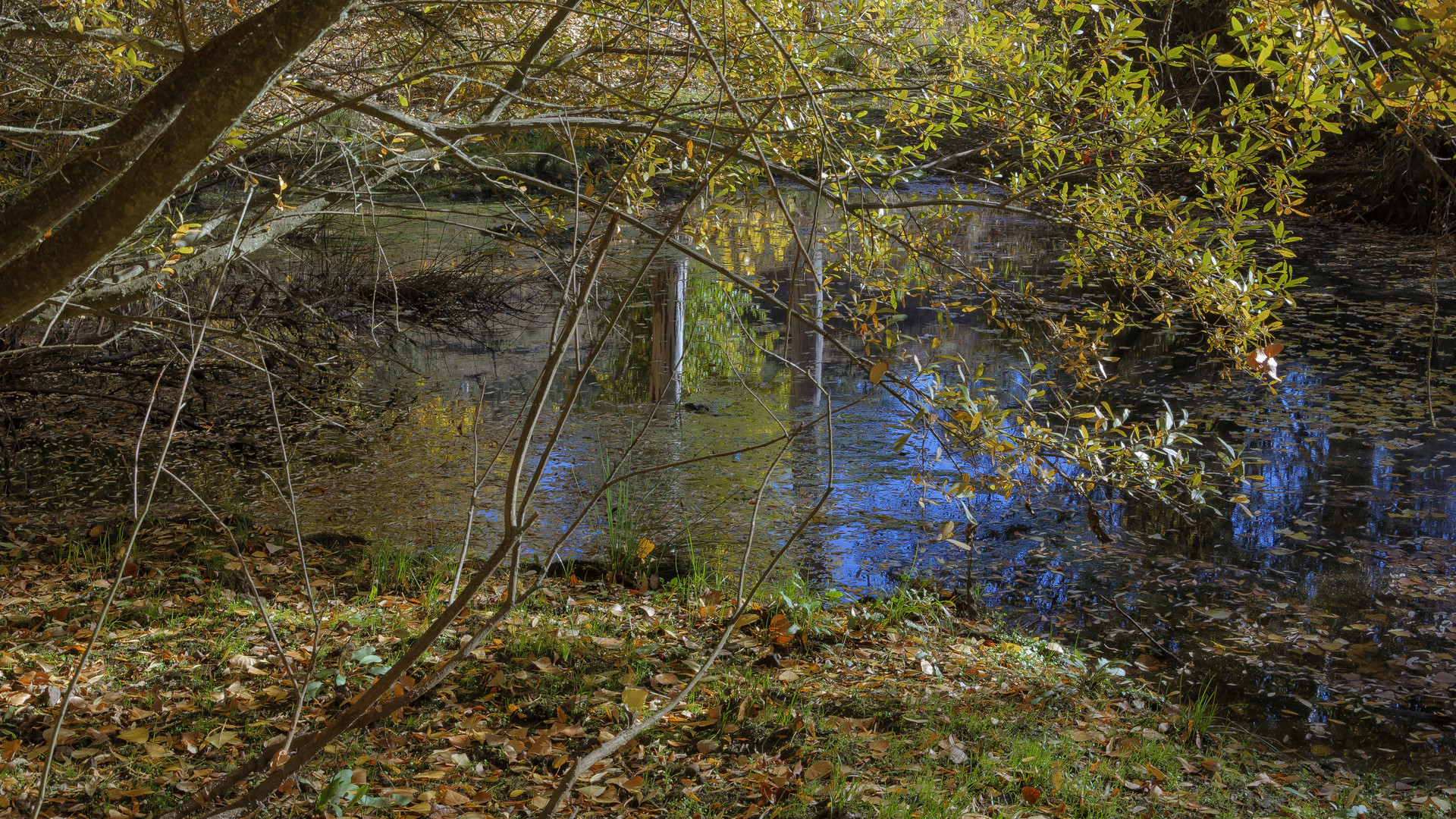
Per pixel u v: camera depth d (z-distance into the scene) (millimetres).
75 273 1919
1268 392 9078
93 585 5039
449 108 4984
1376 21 1668
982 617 5145
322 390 9523
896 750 3625
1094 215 3988
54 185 1941
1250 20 2750
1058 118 4469
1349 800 3514
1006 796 3375
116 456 7703
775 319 12023
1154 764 3715
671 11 3664
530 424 1938
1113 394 9055
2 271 1916
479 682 4129
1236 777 3650
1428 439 7754
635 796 3283
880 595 5363
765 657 4457
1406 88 1719
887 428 8188
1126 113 3838
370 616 4785
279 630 4586
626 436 8133
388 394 9500
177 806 3092
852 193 4816
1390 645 4824
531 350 11211
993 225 19125
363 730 3662
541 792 3289
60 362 8781
